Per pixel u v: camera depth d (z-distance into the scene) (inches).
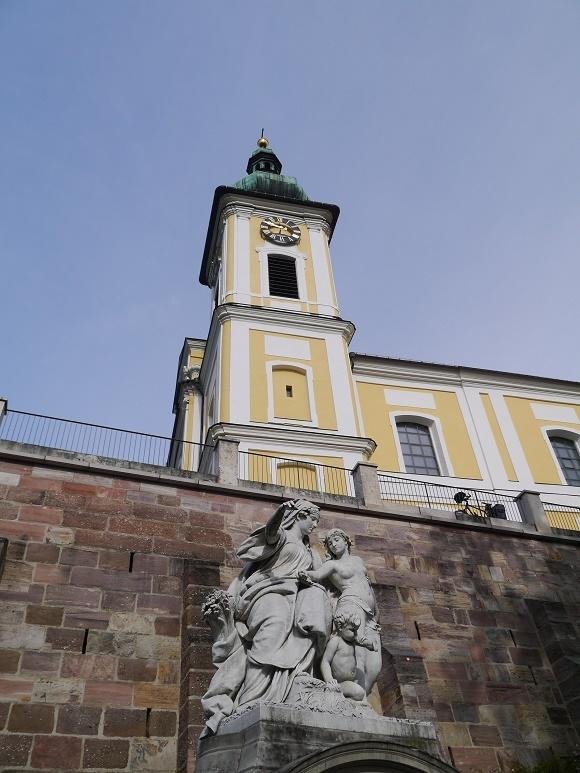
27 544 563.5
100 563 573.6
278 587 323.3
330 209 1589.6
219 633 318.3
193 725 470.0
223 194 1549.0
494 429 1408.7
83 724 481.4
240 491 679.1
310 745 259.8
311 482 1059.3
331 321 1321.4
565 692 641.6
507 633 682.8
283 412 1168.2
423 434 1378.0
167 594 573.9
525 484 1314.0
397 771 261.7
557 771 568.1
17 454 614.5
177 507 642.8
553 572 765.9
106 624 537.6
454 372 1488.7
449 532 756.0
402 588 679.1
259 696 289.7
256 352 1240.2
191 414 1450.5
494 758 577.3
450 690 611.8
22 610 523.5
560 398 1533.0
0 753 451.2
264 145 1927.9
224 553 626.5
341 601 331.9
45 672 496.7
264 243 1469.0
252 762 249.0
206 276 1708.9
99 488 625.9
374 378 1425.9
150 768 475.2
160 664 528.7
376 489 764.0
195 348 1633.9
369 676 316.5
